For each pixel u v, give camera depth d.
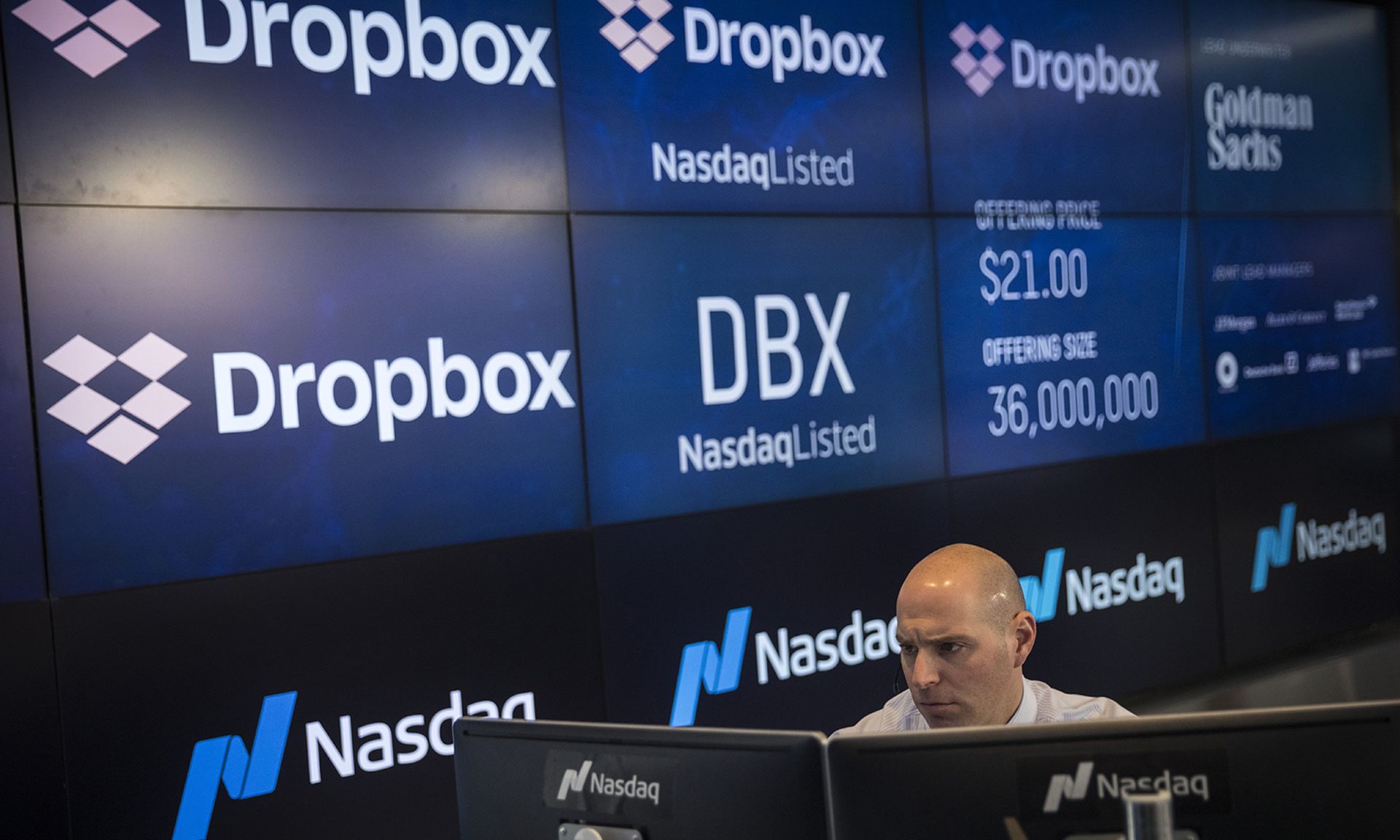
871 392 3.78
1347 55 4.99
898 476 3.83
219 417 2.77
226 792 2.78
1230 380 4.62
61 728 2.60
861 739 1.21
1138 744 1.17
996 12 4.05
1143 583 4.36
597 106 3.31
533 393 3.20
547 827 1.36
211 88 2.76
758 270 3.57
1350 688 4.84
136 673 2.68
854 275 3.75
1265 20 4.73
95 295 2.63
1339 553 4.94
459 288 3.09
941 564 1.76
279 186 2.85
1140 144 4.38
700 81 3.48
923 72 3.89
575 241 3.27
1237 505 4.62
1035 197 4.13
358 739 2.94
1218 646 4.55
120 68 2.66
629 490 3.35
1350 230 4.99
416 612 3.03
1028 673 4.07
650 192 3.39
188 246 2.73
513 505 3.17
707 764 1.26
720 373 3.50
